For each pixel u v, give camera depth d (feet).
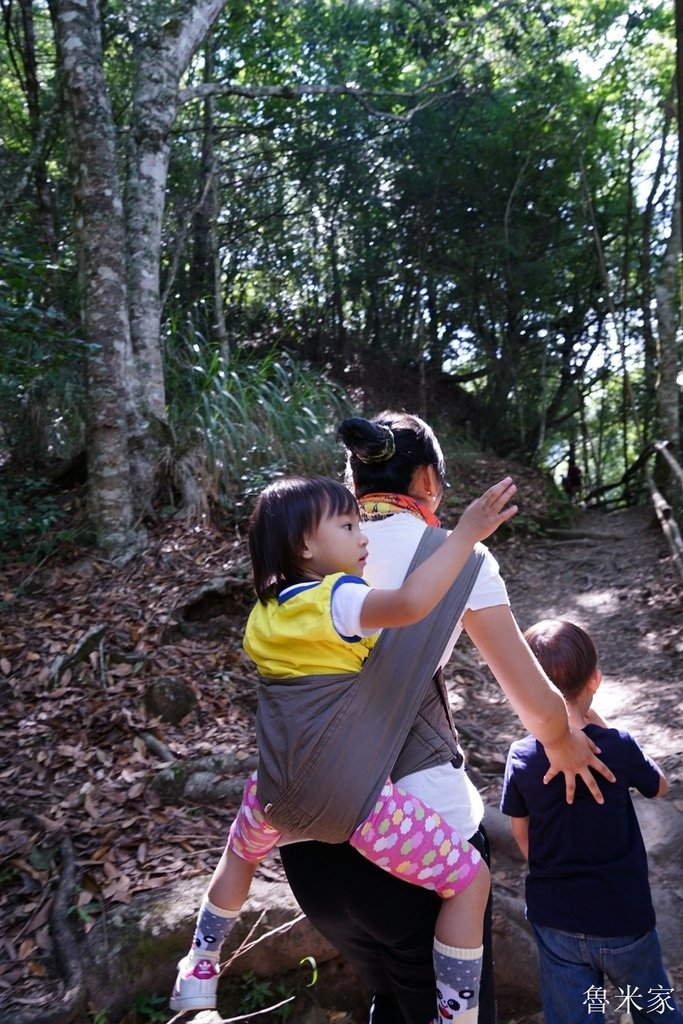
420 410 49.52
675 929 10.21
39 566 19.95
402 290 55.98
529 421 58.03
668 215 52.85
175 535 21.48
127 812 11.83
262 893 9.75
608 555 30.12
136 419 23.25
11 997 8.66
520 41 44.73
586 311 57.62
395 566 5.83
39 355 20.81
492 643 5.80
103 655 15.97
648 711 17.02
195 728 14.47
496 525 5.13
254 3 40.04
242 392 26.50
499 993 9.38
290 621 5.38
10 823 11.39
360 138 47.78
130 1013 8.74
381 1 43.50
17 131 37.58
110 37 30.50
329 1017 9.17
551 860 7.00
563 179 52.19
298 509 5.64
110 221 21.65
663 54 46.47
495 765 14.51
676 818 12.04
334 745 5.16
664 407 37.68
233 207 48.01
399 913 5.50
